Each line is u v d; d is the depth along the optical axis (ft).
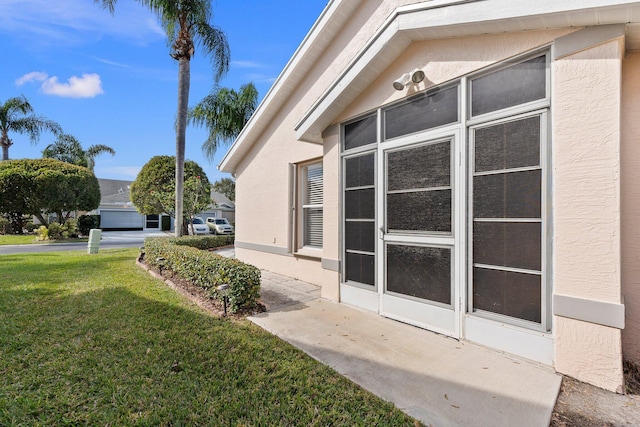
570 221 9.18
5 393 8.50
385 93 14.33
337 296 16.84
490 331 10.87
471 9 10.36
